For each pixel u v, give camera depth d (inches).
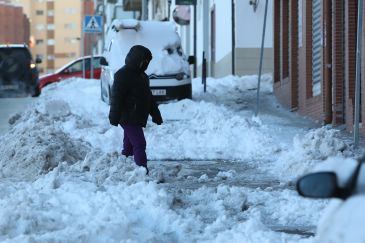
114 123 859.4
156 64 1660.9
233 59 2169.0
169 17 3567.9
